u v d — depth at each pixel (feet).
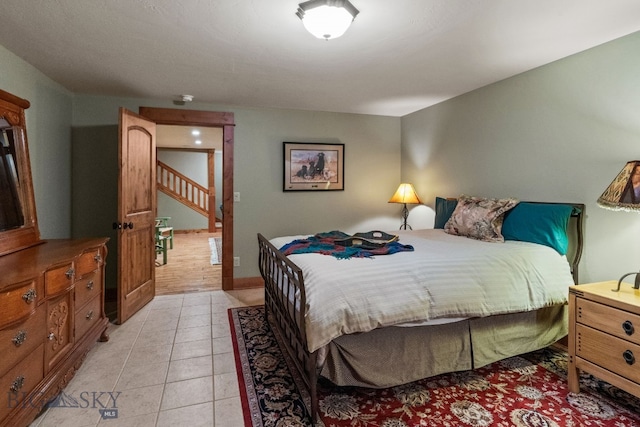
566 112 8.07
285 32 6.67
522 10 5.85
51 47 7.45
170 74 9.19
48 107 9.48
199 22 6.29
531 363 7.40
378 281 5.90
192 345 8.20
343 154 14.08
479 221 8.85
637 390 5.32
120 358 7.54
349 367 5.81
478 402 6.02
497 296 6.53
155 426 5.36
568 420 5.54
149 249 11.34
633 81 6.82
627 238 7.06
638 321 5.30
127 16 6.09
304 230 13.74
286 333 6.99
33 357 5.19
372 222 14.67
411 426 5.39
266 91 10.84
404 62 8.31
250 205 13.00
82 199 11.29
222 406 5.87
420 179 13.64
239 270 12.98
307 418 5.57
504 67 8.71
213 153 28.81
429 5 5.66
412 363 6.23
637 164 6.03
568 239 7.97
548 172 8.54
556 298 7.04
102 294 8.33
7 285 4.52
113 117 11.43
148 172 11.20
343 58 8.04
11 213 6.80
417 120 13.70
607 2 5.59
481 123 10.49
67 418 5.51
